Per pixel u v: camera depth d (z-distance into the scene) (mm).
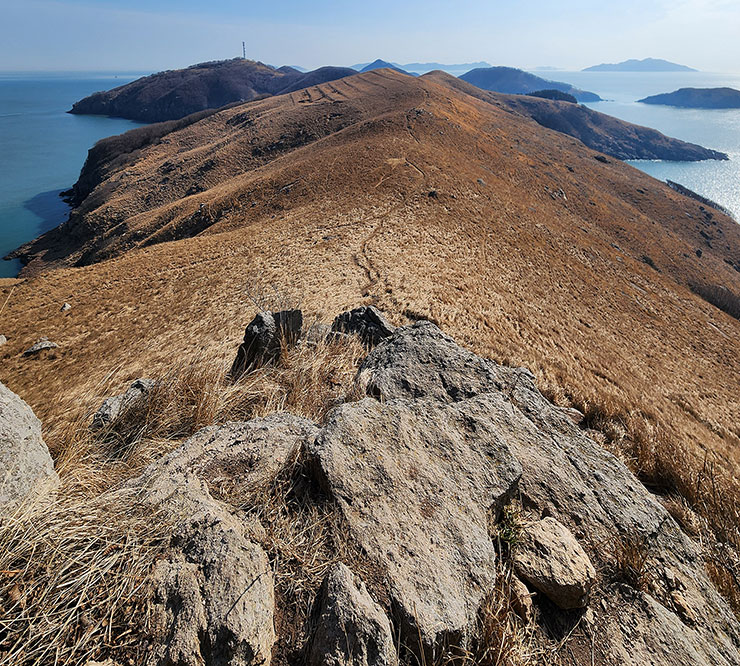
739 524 4047
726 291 73125
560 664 1994
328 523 2197
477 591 1998
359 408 2805
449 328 21281
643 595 2393
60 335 31500
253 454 2584
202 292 34281
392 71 148375
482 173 72750
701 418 26250
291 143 101312
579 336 31234
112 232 82375
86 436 2834
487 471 2617
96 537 1842
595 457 3523
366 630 1690
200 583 1769
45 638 1571
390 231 41844
